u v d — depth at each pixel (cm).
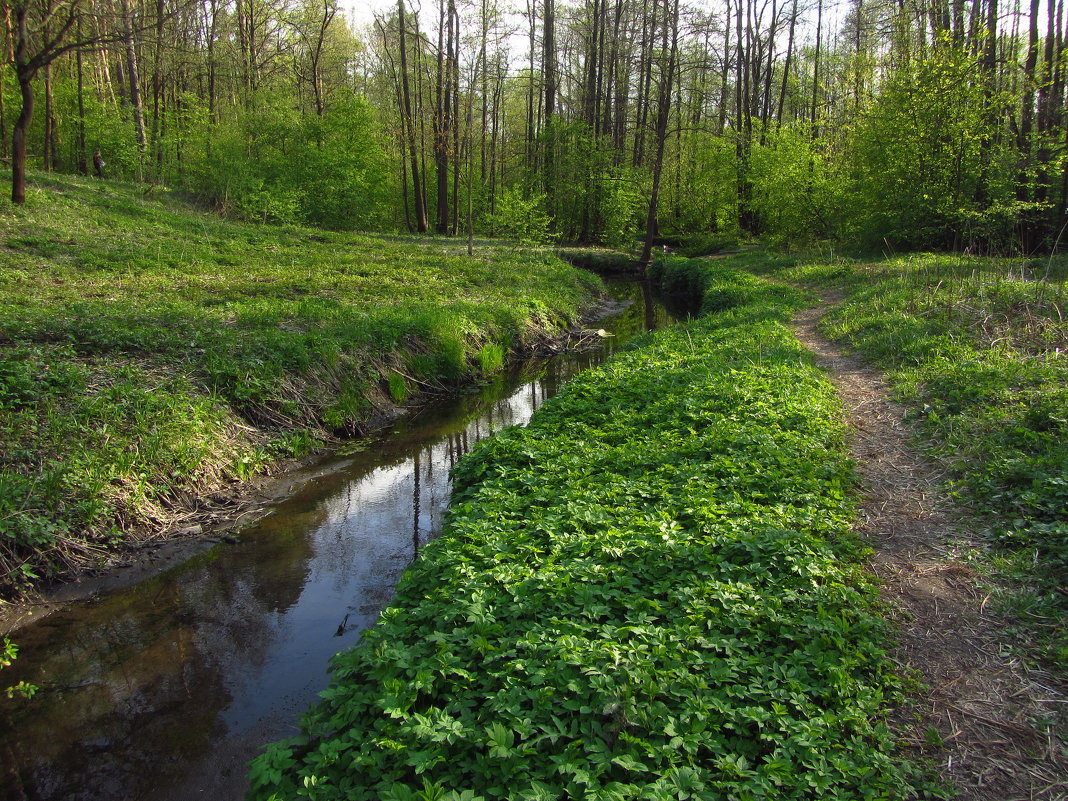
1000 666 396
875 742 343
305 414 1030
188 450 816
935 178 2158
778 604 422
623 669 361
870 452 716
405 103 3559
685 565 478
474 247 2988
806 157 2838
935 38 2170
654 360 1180
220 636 580
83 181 2519
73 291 1253
